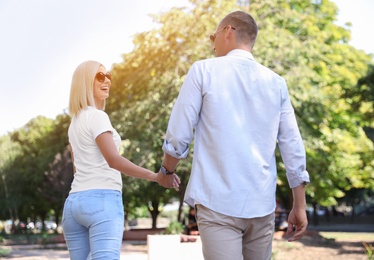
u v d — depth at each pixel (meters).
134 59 20.05
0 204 41.19
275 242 18.12
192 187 2.83
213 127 2.83
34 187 41.41
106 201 3.13
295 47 18.95
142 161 18.92
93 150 3.18
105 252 3.08
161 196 29.41
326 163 21.94
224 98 2.85
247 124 2.86
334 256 15.35
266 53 18.56
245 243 2.91
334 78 24.05
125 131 19.58
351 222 53.03
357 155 23.69
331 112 23.31
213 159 2.82
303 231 3.02
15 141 44.09
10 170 41.00
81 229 3.19
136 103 19.83
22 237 31.72
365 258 14.75
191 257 8.86
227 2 18.47
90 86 3.27
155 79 19.66
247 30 3.02
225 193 2.78
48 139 40.75
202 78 2.86
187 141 2.84
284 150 3.02
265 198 2.84
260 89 2.91
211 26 18.23
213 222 2.77
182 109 2.82
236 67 2.91
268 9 20.36
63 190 33.59
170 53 18.80
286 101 3.01
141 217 56.88
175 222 15.31
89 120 3.18
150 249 8.76
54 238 23.56
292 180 3.02
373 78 21.27
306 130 20.16
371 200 60.75
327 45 23.20
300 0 24.80
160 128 18.98
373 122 24.23
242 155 2.82
